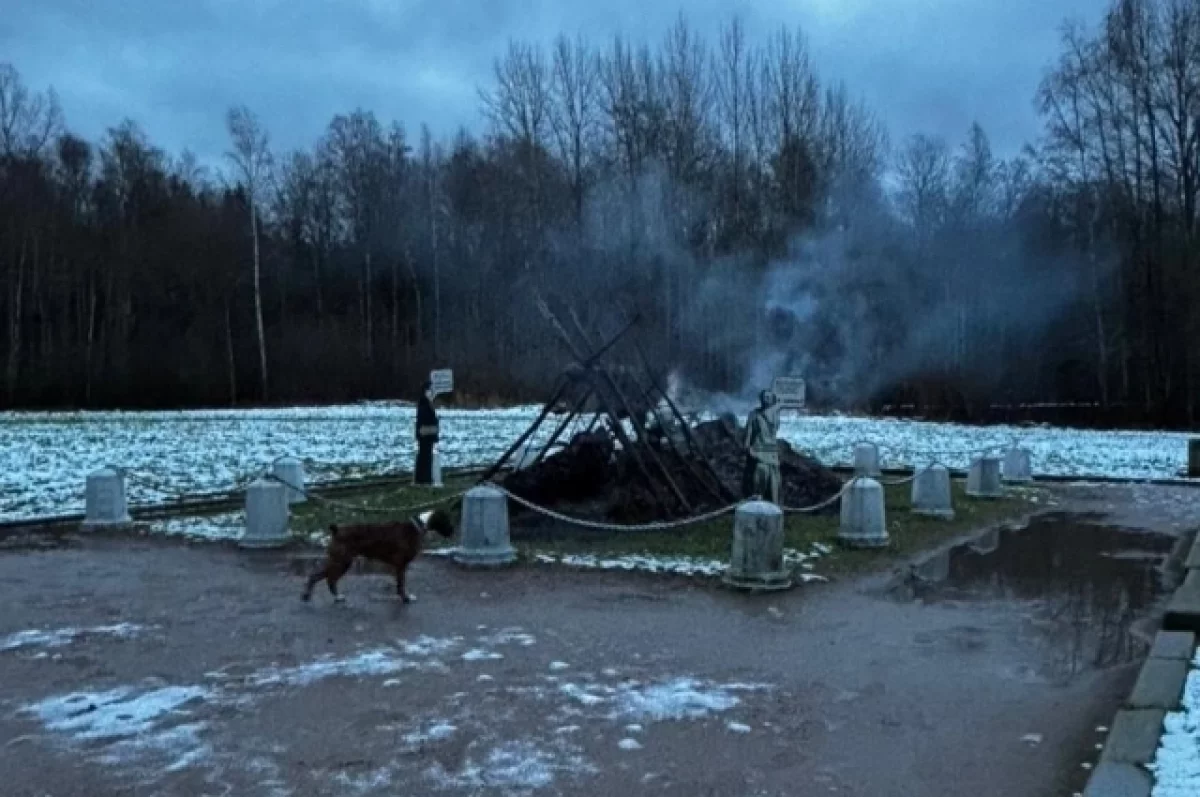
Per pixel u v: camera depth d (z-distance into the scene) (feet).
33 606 34.53
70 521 53.83
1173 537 49.62
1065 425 145.38
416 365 191.31
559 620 32.30
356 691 24.99
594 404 64.75
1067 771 20.20
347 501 60.08
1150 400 148.97
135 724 22.75
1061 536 50.01
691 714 23.35
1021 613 33.73
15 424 123.13
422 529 35.19
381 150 229.25
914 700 24.56
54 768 20.25
